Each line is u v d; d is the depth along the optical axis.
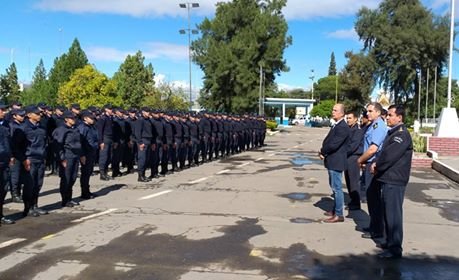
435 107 62.03
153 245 6.62
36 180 8.50
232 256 6.16
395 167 6.21
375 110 7.65
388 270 5.72
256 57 56.44
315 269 5.70
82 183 10.08
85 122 10.02
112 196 10.47
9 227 7.64
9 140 7.95
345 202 10.17
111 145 13.42
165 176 13.99
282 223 7.98
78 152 9.31
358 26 63.72
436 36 58.69
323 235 7.24
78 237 7.01
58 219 8.20
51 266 5.74
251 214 8.64
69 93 56.38
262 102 56.47
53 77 67.06
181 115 16.03
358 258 6.16
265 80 58.31
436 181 13.54
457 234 7.45
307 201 10.02
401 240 6.23
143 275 5.45
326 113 93.12
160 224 7.81
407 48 59.72
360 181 9.66
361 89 68.88
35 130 8.48
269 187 11.92
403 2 62.59
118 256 6.13
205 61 56.34
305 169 16.14
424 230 7.68
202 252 6.32
